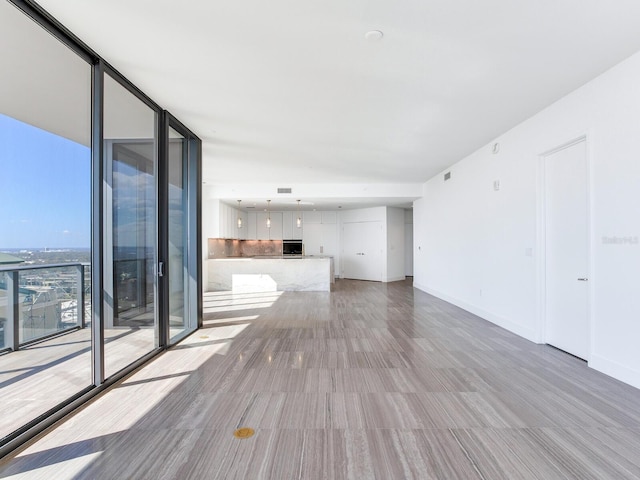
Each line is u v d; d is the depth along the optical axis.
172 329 4.32
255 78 3.20
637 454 1.97
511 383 2.97
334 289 8.95
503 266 4.86
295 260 8.70
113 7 2.21
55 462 1.91
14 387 2.97
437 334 4.57
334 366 3.40
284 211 11.55
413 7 2.23
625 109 2.90
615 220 3.01
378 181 8.23
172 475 1.80
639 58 2.78
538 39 2.60
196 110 3.93
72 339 3.37
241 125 4.44
